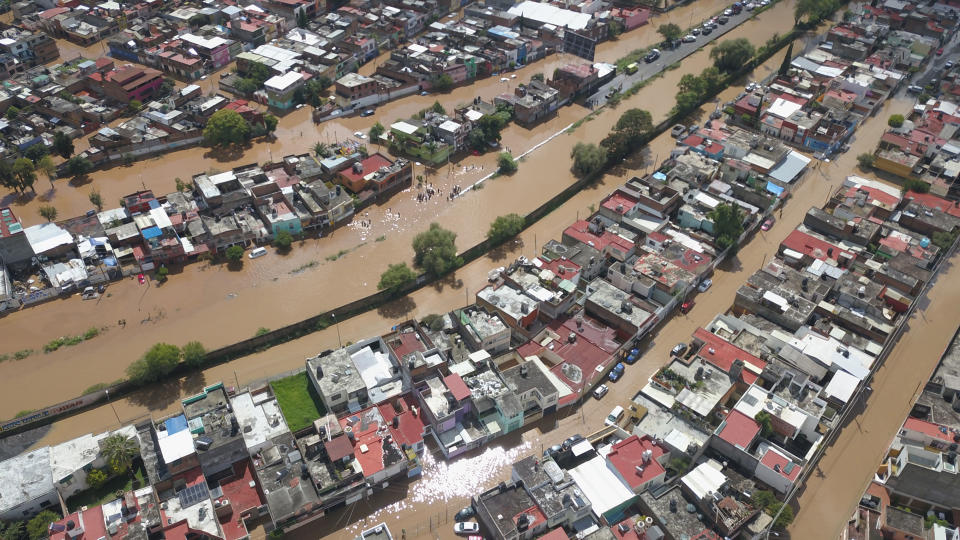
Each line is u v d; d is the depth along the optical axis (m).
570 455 154.12
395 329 184.00
